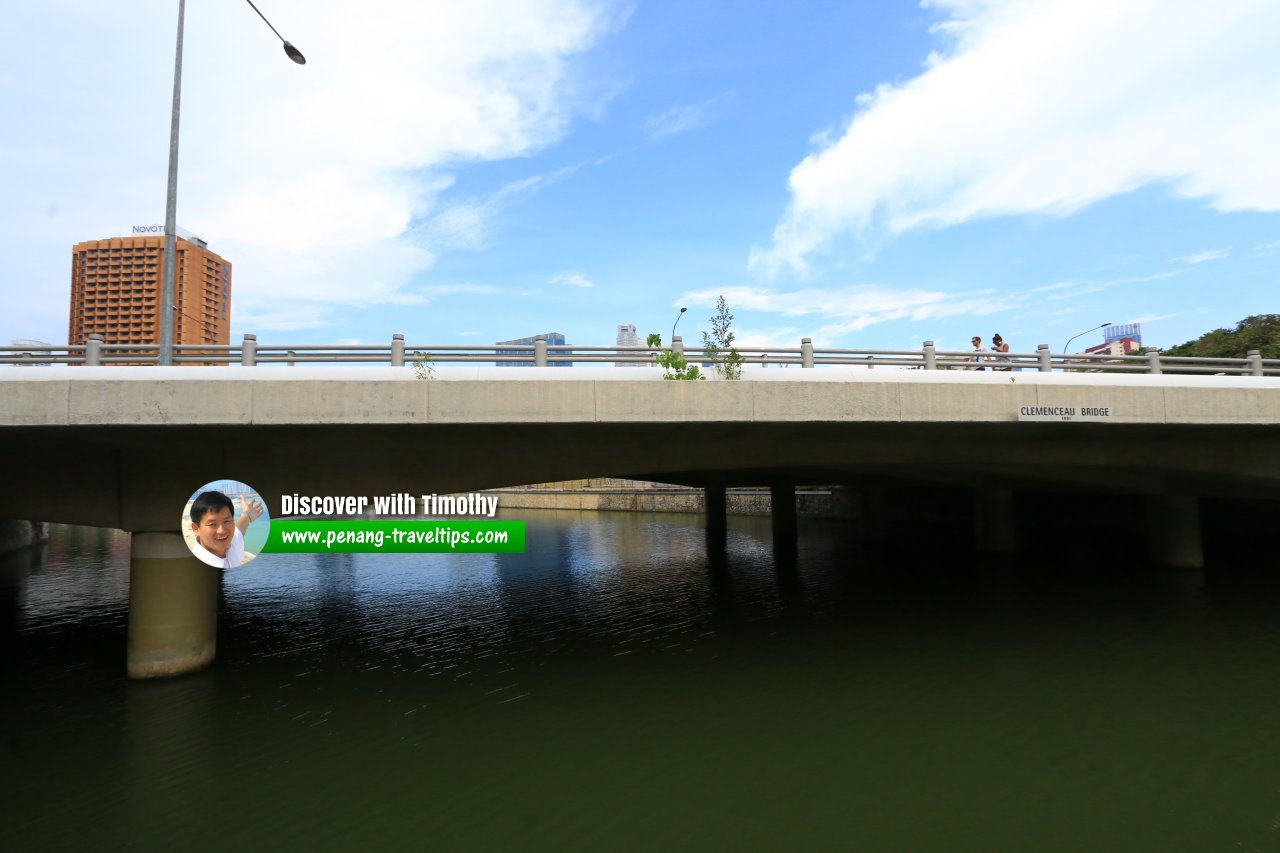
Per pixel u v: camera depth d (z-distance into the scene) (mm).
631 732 11570
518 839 8367
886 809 8945
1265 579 23391
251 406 11031
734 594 23609
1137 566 26688
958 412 13562
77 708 12555
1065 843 8094
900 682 13820
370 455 14812
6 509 13656
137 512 13648
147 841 8344
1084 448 18547
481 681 14258
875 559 31406
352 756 10680
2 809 9109
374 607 22016
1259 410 15016
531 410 11820
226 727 11766
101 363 13367
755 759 10500
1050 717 11883
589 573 28953
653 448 15891
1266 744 10664
